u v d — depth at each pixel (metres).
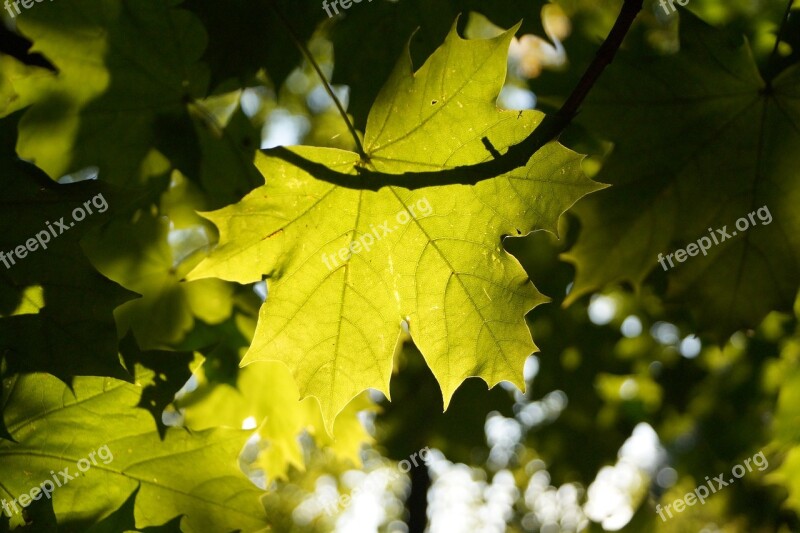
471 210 1.97
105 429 2.21
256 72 2.59
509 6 2.62
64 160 2.62
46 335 1.91
